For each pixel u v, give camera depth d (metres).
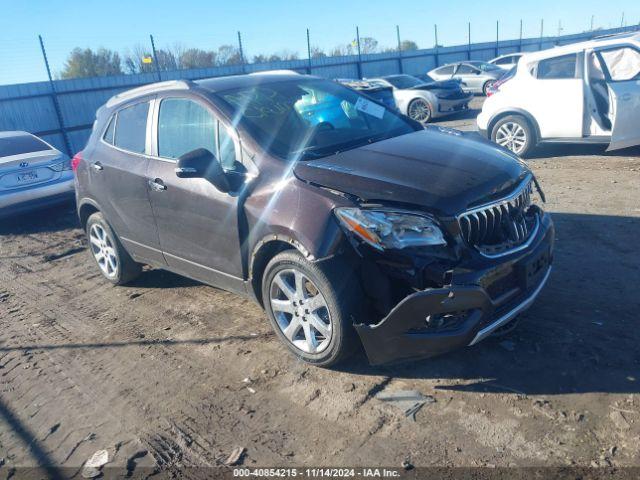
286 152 3.71
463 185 3.16
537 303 4.00
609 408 2.86
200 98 4.11
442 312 2.91
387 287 3.07
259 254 3.60
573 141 8.30
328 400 3.25
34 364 4.19
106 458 3.03
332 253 3.14
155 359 4.00
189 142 4.14
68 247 7.32
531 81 8.52
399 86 17.03
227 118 3.89
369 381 3.38
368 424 3.00
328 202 3.18
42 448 3.20
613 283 4.19
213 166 3.59
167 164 4.26
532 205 3.65
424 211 3.01
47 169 8.62
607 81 7.73
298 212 3.27
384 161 3.47
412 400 3.14
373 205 3.05
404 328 2.96
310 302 3.36
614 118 7.63
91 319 4.86
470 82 21.95
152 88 4.64
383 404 3.15
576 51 8.10
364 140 4.02
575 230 5.41
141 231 4.69
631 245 4.88
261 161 3.63
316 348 3.45
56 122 18.06
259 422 3.15
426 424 2.94
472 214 3.08
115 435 3.22
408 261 2.98
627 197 6.29
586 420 2.80
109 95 19.20
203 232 4.00
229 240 3.80
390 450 2.79
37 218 9.16
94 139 5.20
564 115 8.24
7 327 4.95
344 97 4.57
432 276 2.94
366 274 3.12
